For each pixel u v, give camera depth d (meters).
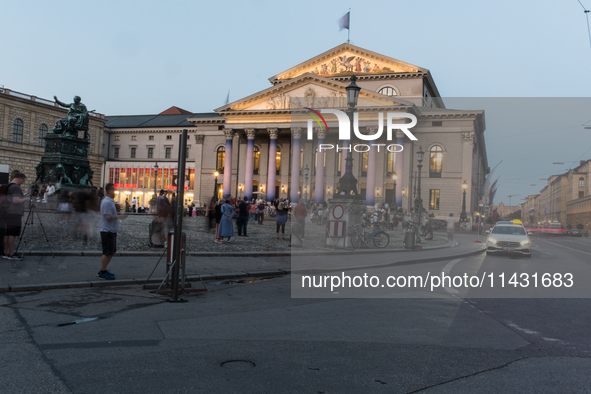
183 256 8.73
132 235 17.86
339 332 5.89
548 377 4.39
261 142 64.94
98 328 5.91
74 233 15.02
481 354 5.08
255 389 3.97
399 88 55.38
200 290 8.92
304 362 4.70
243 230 21.36
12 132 64.12
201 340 5.45
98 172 79.81
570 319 6.96
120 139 86.50
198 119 68.81
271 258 14.09
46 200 28.80
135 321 6.35
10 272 9.41
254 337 5.61
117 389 3.90
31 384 3.96
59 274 9.51
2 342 5.17
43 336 5.47
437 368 4.59
